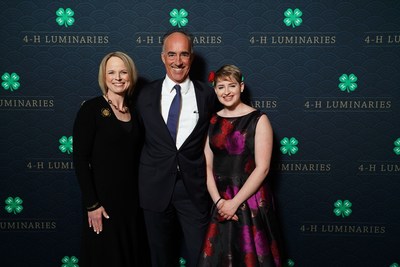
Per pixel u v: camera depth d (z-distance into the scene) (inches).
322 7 79.4
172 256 77.0
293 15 79.7
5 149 83.2
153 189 69.6
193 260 73.3
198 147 69.6
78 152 64.2
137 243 69.5
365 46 80.0
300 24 79.9
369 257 84.6
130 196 67.7
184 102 69.6
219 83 66.0
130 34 80.4
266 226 66.2
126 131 65.7
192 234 72.1
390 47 79.9
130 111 69.2
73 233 85.0
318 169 83.5
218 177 67.9
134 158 68.4
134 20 80.0
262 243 65.0
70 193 84.5
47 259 85.3
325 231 84.7
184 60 66.6
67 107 82.4
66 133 83.0
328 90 81.4
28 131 82.9
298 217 84.5
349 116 82.0
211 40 80.6
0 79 81.3
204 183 70.8
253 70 81.3
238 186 66.2
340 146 82.7
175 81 69.6
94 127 64.4
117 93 66.4
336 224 84.5
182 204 71.4
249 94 81.9
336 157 83.0
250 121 65.9
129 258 67.6
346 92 81.4
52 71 81.4
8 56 80.7
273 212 67.6
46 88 81.8
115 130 64.4
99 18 80.0
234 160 66.4
